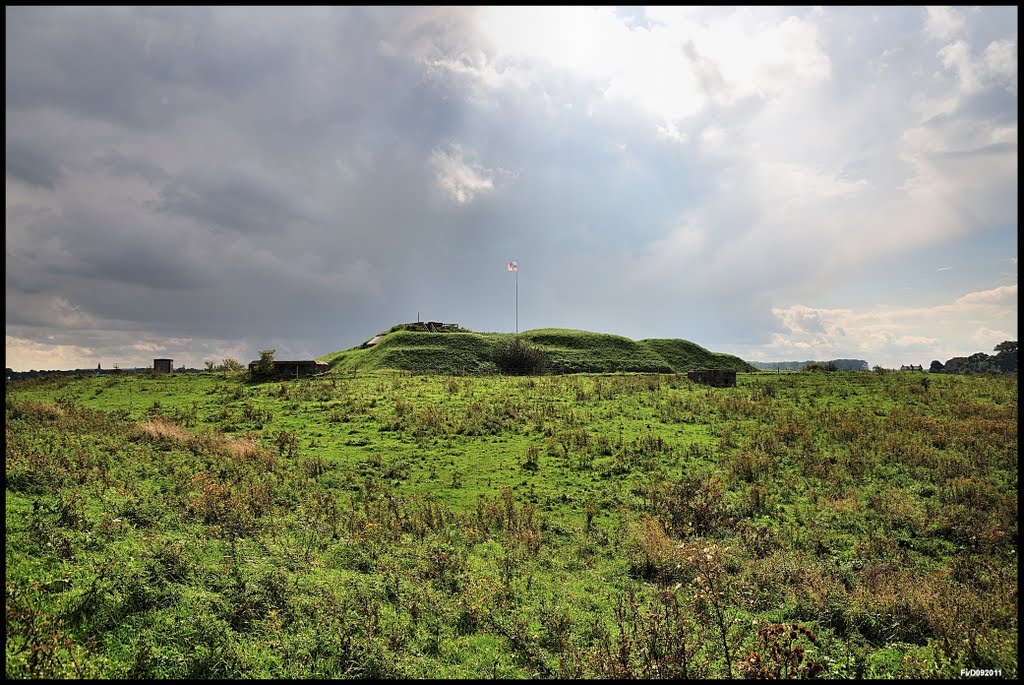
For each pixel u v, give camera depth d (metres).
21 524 12.34
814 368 55.19
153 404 35.56
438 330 90.75
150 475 19.31
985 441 25.64
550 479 23.34
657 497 20.95
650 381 41.16
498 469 24.39
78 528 12.72
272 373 45.62
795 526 18.48
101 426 25.56
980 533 17.45
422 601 11.75
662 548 15.43
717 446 27.00
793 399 35.91
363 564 13.84
